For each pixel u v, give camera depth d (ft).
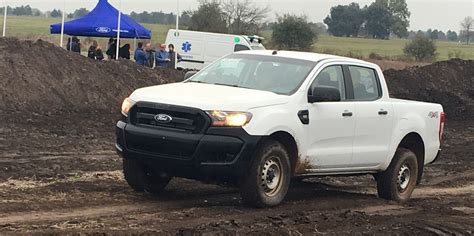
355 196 34.22
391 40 376.07
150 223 24.98
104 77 67.46
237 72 30.73
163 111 27.02
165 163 26.89
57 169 36.24
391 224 27.32
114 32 89.15
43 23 298.15
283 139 28.43
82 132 51.37
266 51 32.24
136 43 104.06
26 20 339.57
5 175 33.27
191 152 26.27
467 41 413.39
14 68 61.36
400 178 34.01
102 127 54.60
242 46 105.29
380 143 32.55
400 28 403.75
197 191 32.30
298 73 29.94
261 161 27.35
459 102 91.25
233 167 26.50
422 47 228.43
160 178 30.81
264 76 30.09
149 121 27.32
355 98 31.76
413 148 35.17
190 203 29.45
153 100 27.32
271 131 27.27
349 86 31.60
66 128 52.26
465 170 47.01
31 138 46.73
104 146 46.47
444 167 48.06
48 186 30.76
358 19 407.23
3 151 41.37
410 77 96.99
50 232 22.66
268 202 28.04
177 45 107.55
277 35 209.97
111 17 90.48
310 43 212.23
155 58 88.74
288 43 209.36
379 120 32.27
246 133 26.58
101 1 92.89
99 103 63.52
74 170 36.35
